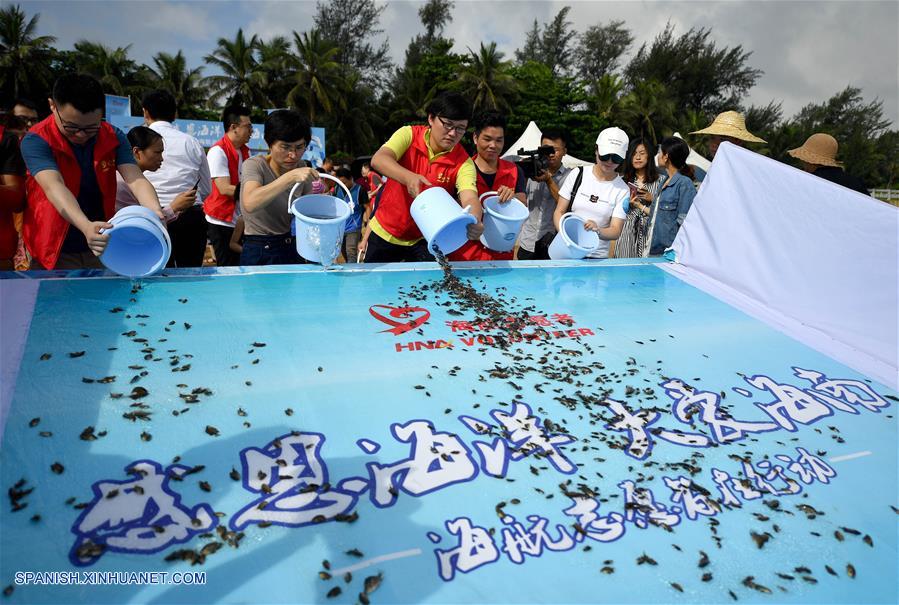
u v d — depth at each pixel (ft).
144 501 4.31
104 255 7.77
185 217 14.83
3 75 124.06
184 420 5.27
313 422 5.51
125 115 48.29
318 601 3.68
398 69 161.38
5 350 5.95
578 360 7.53
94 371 5.82
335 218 9.16
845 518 5.12
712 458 5.76
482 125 11.56
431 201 9.61
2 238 10.71
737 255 11.01
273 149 10.43
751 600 4.12
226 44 134.51
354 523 4.38
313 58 131.95
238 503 4.42
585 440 5.81
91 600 3.53
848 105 248.93
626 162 16.44
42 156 8.17
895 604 4.23
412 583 3.91
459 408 6.06
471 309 8.80
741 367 7.83
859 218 9.23
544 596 3.93
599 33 214.28
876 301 8.91
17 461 4.51
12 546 3.81
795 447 6.13
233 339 6.91
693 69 200.34
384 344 7.28
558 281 10.59
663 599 4.03
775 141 180.24
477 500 4.78
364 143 137.49
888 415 7.02
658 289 10.63
